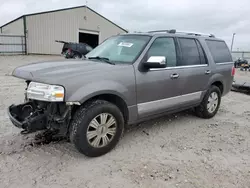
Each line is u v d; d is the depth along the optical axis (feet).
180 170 9.37
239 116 17.35
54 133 10.80
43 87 8.87
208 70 15.20
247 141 12.58
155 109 12.19
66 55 51.29
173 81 12.77
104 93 9.73
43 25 74.18
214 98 16.29
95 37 88.63
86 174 8.86
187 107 14.53
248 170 9.61
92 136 9.79
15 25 75.36
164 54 12.59
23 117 10.21
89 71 9.79
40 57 65.82
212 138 12.84
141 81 11.15
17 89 22.30
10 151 10.28
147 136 12.74
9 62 49.90
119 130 10.71
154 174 9.00
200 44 15.12
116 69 10.45
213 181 8.71
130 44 12.41
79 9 81.56
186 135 13.14
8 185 7.97
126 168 9.38
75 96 8.84
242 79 42.88
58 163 9.53
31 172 8.80
